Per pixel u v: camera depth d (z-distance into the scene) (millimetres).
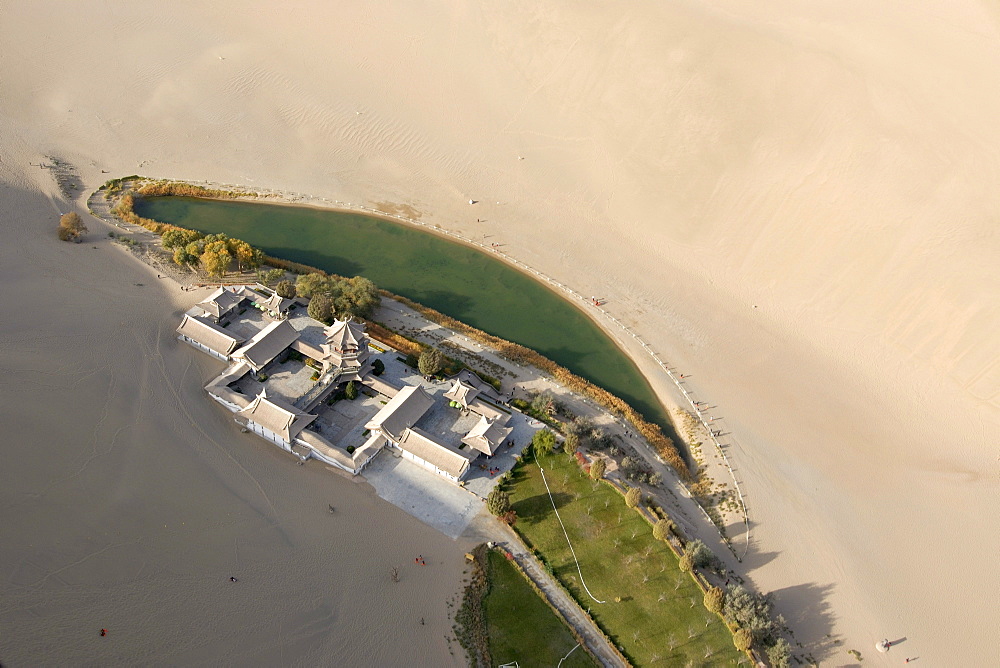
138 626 80938
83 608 81625
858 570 101000
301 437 104250
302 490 99875
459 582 90875
